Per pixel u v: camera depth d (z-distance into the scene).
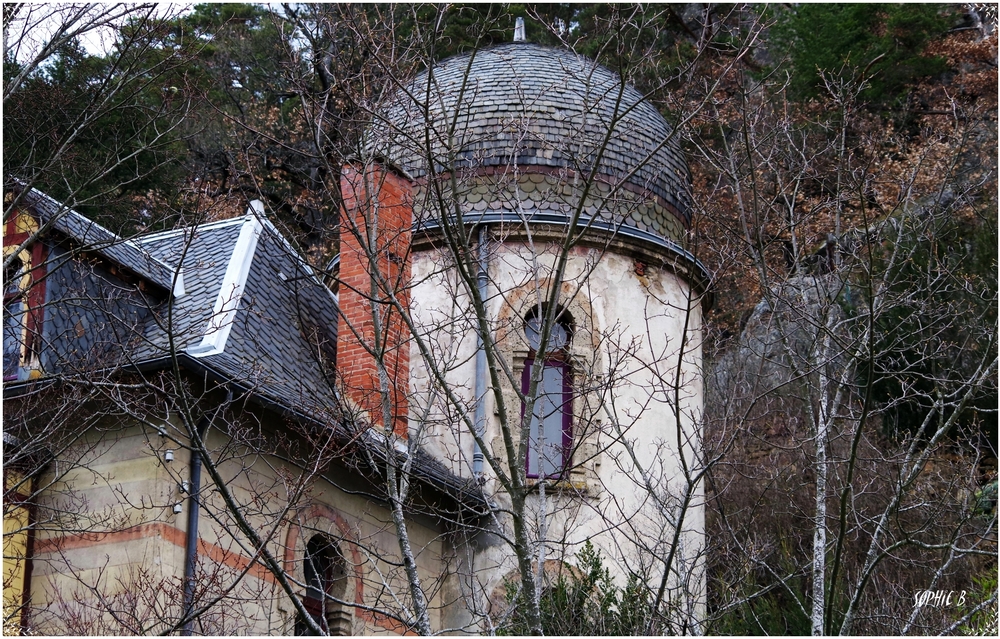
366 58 11.81
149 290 14.59
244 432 11.98
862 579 10.05
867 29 26.84
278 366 14.28
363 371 15.02
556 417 17.06
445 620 15.53
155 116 12.75
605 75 18.84
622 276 17.84
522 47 18.95
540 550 10.62
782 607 16.23
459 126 17.23
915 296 16.38
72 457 12.54
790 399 18.75
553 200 17.20
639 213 17.98
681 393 17.89
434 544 15.82
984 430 19.09
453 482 15.25
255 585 12.74
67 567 12.12
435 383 10.82
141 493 12.19
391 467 9.74
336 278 10.59
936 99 25.92
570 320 17.50
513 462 9.45
